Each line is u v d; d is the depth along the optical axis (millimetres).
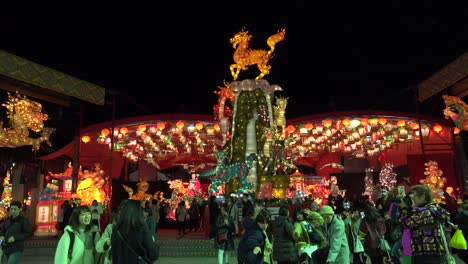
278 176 20172
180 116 25797
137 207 4844
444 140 23828
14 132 17766
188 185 27953
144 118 25578
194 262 13727
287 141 22141
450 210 17078
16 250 8164
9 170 18922
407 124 25484
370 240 8922
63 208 19016
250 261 7008
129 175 34062
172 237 17859
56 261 5281
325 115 26234
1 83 18094
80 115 21766
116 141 26688
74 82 20688
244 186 19625
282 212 8008
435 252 5262
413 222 5422
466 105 19812
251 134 20891
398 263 9023
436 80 21516
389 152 31812
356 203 17656
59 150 23016
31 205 21281
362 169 35094
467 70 19234
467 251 9430
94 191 20562
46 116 19156
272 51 23016
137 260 4648
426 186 5613
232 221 11891
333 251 7160
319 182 29250
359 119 25812
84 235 5551
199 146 29234
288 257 7562
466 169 22844
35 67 18703
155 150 30203
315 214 7566
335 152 34250
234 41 23203
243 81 21641
